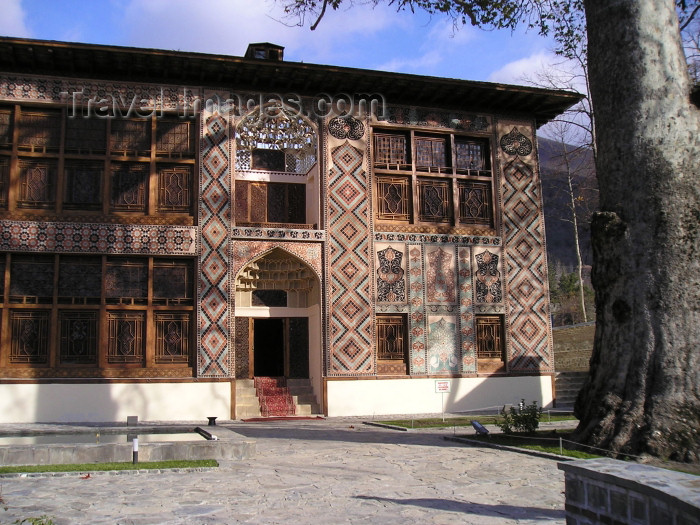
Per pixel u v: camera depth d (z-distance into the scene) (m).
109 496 4.86
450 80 13.25
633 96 7.05
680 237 6.76
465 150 14.24
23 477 5.55
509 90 13.67
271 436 9.01
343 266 12.97
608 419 6.72
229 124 12.77
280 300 14.09
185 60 12.05
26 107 12.01
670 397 6.45
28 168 11.91
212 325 12.12
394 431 9.75
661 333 6.65
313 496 4.92
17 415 11.18
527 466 6.27
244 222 12.71
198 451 6.53
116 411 11.55
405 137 13.89
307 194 14.27
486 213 14.15
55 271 11.73
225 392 11.99
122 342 11.85
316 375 13.10
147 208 12.23
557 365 18.61
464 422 10.79
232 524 4.11
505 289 13.88
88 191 12.07
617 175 7.11
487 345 13.68
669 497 2.69
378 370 12.91
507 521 4.21
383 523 4.15
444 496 4.95
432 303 13.38
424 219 13.72
